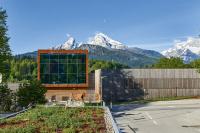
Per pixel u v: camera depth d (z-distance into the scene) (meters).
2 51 43.25
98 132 16.17
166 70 74.81
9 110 45.53
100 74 67.06
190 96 72.44
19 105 46.19
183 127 25.53
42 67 65.00
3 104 45.53
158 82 74.69
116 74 73.44
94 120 21.69
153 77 74.75
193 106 46.84
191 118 31.34
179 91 74.69
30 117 22.73
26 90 45.56
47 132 16.12
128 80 74.06
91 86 66.88
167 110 41.28
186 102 55.69
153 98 73.94
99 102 50.25
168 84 74.69
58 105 37.69
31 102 45.34
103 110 29.83
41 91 46.09
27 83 46.44
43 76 64.88
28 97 45.25
